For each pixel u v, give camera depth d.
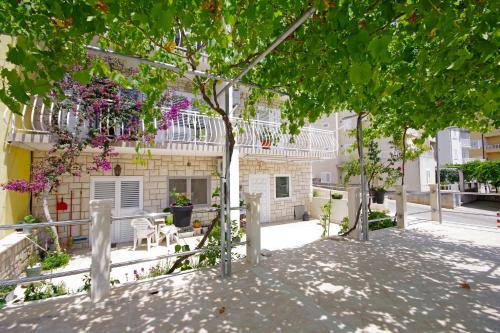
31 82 1.42
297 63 2.47
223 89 3.15
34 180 4.86
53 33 1.64
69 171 5.18
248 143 8.10
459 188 16.47
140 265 5.01
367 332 2.06
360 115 4.91
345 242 4.77
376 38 1.27
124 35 2.47
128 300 2.62
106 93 5.30
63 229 6.27
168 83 7.64
